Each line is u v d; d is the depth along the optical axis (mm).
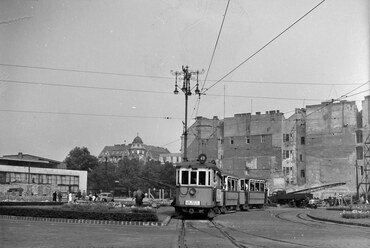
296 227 18328
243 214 28922
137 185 91188
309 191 70000
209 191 22109
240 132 80312
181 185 22297
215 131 83188
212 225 18766
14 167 65688
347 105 70312
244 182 35625
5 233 13562
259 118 78812
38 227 15992
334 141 70688
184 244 11453
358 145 68562
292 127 75812
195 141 83938
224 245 11352
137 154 136375
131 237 13008
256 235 14445
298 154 74688
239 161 79438
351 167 68625
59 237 12578
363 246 11531
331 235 14703
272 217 25828
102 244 11172
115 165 107312
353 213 23344
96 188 91938
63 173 73375
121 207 21203
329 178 70250
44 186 66688
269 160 76625
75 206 20703
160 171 92625
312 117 73250
